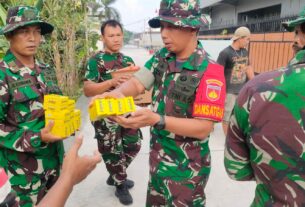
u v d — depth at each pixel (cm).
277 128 110
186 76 186
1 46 418
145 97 339
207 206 318
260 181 122
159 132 199
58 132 198
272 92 110
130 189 351
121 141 319
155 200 214
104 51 337
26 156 210
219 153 454
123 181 324
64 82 656
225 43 949
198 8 184
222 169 402
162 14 183
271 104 110
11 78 202
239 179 141
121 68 339
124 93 205
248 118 117
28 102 208
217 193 343
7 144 201
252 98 115
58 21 570
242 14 2566
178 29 180
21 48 207
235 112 125
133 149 334
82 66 855
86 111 667
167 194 199
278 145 111
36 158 214
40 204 102
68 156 115
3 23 437
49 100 199
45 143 216
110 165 320
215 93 181
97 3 883
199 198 201
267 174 117
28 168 211
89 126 576
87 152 451
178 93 187
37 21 206
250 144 120
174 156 195
